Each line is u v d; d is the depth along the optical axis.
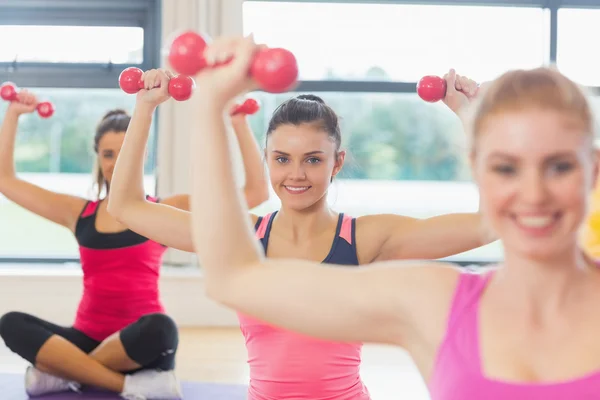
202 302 4.28
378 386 3.00
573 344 0.67
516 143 0.65
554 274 0.68
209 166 0.70
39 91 4.57
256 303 0.73
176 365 3.32
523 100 0.66
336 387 1.56
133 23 4.53
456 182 4.86
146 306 2.85
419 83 1.49
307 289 0.72
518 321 0.69
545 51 4.60
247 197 2.45
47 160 4.69
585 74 4.57
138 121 1.37
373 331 0.74
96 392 2.85
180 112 4.33
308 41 4.57
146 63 4.55
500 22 4.60
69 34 4.52
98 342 2.85
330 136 1.65
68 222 2.87
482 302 0.71
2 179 2.80
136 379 2.78
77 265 4.57
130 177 1.37
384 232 1.62
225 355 3.53
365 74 4.58
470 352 0.69
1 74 4.52
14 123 2.78
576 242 0.68
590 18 4.55
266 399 1.58
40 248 4.68
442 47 4.60
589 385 0.64
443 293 0.72
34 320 2.85
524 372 0.67
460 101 1.48
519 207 0.66
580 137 0.65
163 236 1.36
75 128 4.66
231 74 0.67
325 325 0.73
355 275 0.74
